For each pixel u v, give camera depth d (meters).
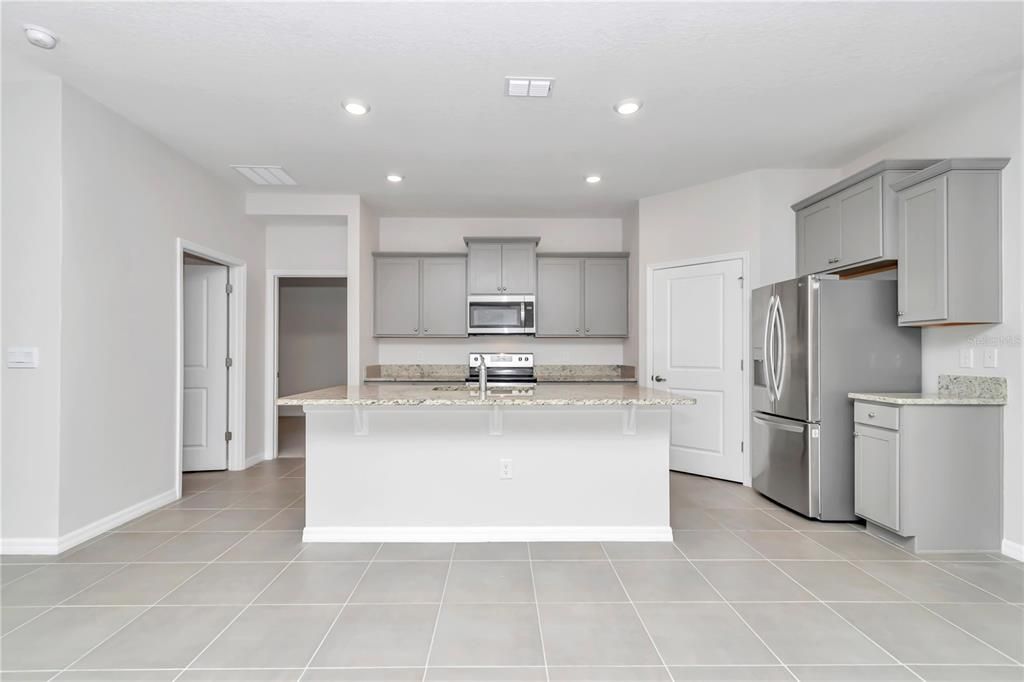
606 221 5.62
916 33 2.25
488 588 2.33
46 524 2.70
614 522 2.98
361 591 2.30
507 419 2.98
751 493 3.89
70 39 2.29
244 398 4.74
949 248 2.69
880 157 3.56
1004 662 1.79
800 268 3.90
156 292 3.44
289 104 2.93
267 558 2.67
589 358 5.62
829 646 1.88
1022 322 2.60
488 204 5.02
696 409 4.44
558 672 1.73
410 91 2.77
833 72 2.58
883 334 3.23
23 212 2.68
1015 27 2.21
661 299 4.70
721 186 4.25
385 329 5.29
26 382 2.68
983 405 2.74
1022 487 2.63
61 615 2.08
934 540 2.74
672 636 1.94
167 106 2.96
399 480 2.96
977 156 2.84
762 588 2.34
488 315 5.23
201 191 3.97
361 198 4.80
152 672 1.72
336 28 2.21
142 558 2.65
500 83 2.68
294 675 1.71
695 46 2.35
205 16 2.13
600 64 2.50
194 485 4.13
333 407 2.96
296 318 8.51
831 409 3.22
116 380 3.09
